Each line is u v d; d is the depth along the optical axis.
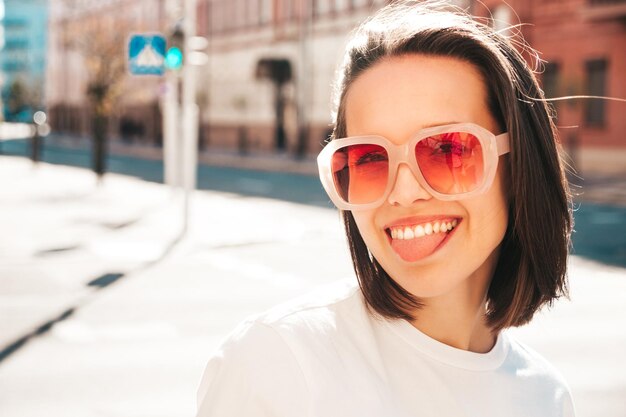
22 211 15.98
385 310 1.28
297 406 1.12
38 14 129.75
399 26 1.29
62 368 5.52
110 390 5.04
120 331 6.56
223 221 14.52
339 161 1.27
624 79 26.89
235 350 1.15
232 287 8.51
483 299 1.41
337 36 39.38
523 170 1.28
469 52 1.25
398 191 1.21
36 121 30.45
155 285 8.59
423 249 1.25
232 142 49.84
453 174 1.21
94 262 10.05
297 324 1.18
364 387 1.17
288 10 43.59
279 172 31.36
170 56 13.95
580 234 13.30
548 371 1.48
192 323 6.83
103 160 22.84
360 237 1.37
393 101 1.23
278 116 45.03
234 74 49.44
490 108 1.28
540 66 1.64
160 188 22.12
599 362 5.60
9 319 7.00
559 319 6.94
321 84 40.75
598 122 27.53
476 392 1.30
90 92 23.78
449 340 1.34
